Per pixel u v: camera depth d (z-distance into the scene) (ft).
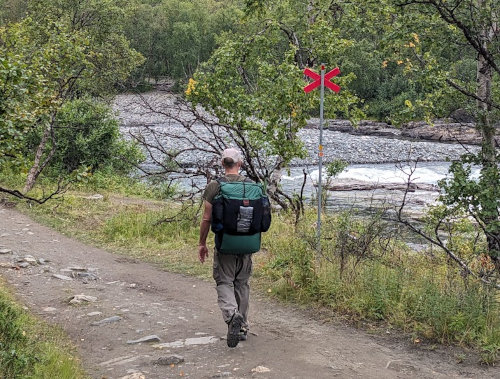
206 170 40.98
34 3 64.90
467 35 27.63
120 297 24.13
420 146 146.00
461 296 19.76
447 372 16.21
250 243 17.22
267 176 42.86
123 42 68.80
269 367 16.44
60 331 19.66
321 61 50.21
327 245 26.84
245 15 50.01
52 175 63.52
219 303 17.35
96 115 67.41
